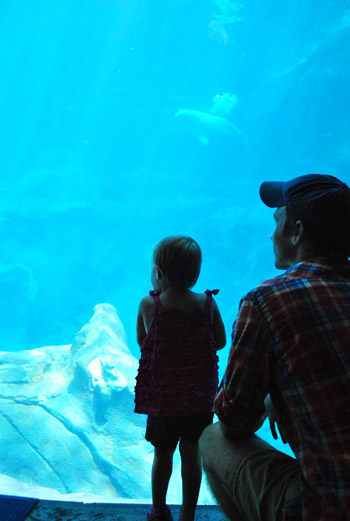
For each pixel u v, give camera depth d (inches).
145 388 73.7
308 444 41.8
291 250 52.9
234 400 45.8
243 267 1565.0
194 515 73.5
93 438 534.6
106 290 1573.6
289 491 46.6
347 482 39.0
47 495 130.6
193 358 73.1
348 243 48.6
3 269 1418.6
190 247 74.5
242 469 50.3
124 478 493.0
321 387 41.5
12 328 1393.9
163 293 76.6
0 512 70.5
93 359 592.4
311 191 49.1
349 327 42.8
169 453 73.9
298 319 43.5
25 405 568.7
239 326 46.4
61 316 1437.0
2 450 519.8
